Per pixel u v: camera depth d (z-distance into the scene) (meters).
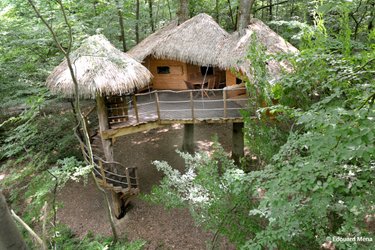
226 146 11.07
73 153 10.01
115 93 6.79
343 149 1.88
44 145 9.75
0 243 1.38
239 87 7.74
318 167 2.21
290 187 2.30
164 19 17.02
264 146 4.82
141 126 7.74
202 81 10.15
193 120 7.82
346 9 4.14
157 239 7.32
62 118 10.62
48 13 7.57
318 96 4.67
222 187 4.73
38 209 5.69
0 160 9.24
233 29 15.33
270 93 5.04
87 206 8.80
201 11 15.32
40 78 9.24
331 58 3.53
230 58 8.23
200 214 4.88
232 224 4.50
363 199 2.54
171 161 10.41
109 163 7.32
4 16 8.29
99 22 11.97
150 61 10.42
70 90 6.66
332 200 2.81
